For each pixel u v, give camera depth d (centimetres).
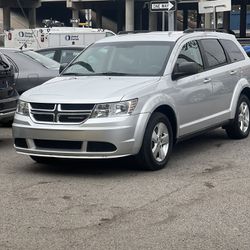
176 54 793
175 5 1494
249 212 555
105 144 673
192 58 828
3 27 5466
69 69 834
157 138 725
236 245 471
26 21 6159
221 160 794
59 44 2553
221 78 877
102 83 731
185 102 781
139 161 713
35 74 1152
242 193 621
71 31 2569
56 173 731
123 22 6038
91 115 673
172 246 471
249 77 973
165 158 745
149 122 706
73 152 681
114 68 796
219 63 893
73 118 679
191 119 802
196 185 657
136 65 788
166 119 739
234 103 916
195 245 473
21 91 1135
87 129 669
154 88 724
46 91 724
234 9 6612
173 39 818
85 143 675
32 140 704
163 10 1509
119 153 676
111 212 562
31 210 572
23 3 5362
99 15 5869
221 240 483
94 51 851
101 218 545
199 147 891
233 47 958
